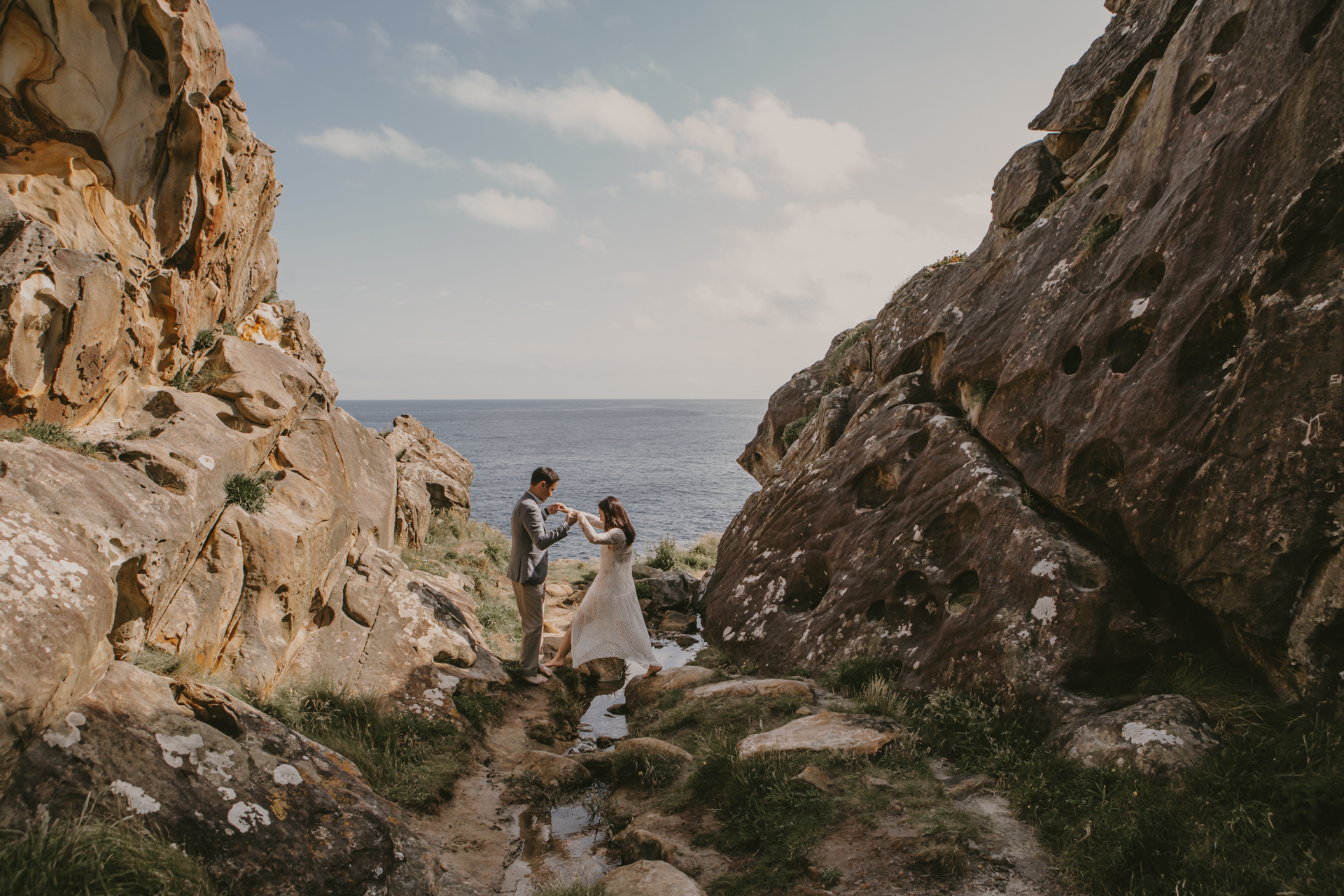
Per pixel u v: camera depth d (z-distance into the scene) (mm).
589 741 6469
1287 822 3445
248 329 8852
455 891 3906
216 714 3887
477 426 174375
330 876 3406
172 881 2902
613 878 3879
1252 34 5953
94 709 3385
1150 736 4223
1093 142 9008
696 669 7250
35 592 3135
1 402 4090
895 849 3850
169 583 4527
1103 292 6484
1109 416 5793
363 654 6504
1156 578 5559
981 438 7582
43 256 4055
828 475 9078
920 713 5531
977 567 6352
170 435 5195
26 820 2863
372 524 8219
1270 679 4664
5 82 4566
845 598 7316
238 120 6816
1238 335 5117
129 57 5031
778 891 3697
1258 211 5098
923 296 11016
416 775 5051
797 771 4648
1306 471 4328
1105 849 3541
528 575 7297
